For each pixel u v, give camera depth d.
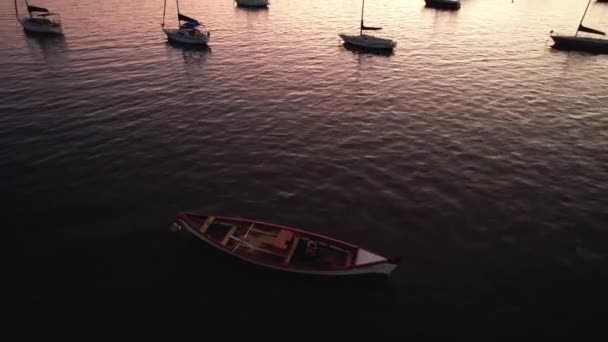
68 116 41.59
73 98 46.38
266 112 43.69
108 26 80.75
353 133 39.19
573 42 71.00
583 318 20.44
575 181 31.77
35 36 72.56
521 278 22.70
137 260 23.41
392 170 32.84
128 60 61.03
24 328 19.42
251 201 28.92
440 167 33.34
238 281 22.11
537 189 30.64
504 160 34.56
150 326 19.61
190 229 24.09
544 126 41.16
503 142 37.69
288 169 32.91
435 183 31.17
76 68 56.94
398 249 24.66
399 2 119.88
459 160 34.47
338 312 20.50
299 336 19.31
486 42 75.75
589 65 62.69
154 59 61.81
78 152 34.75
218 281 22.08
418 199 29.25
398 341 19.17
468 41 76.50
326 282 22.12
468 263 23.64
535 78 56.09
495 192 30.17
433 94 49.59
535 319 20.33
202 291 21.48
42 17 83.94
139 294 21.25
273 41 74.88
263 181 31.25
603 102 47.81
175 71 56.66
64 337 19.03
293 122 41.41
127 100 46.16
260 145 36.59
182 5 105.50
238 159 34.25
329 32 82.62
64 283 21.86
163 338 19.08
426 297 21.42
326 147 36.44
